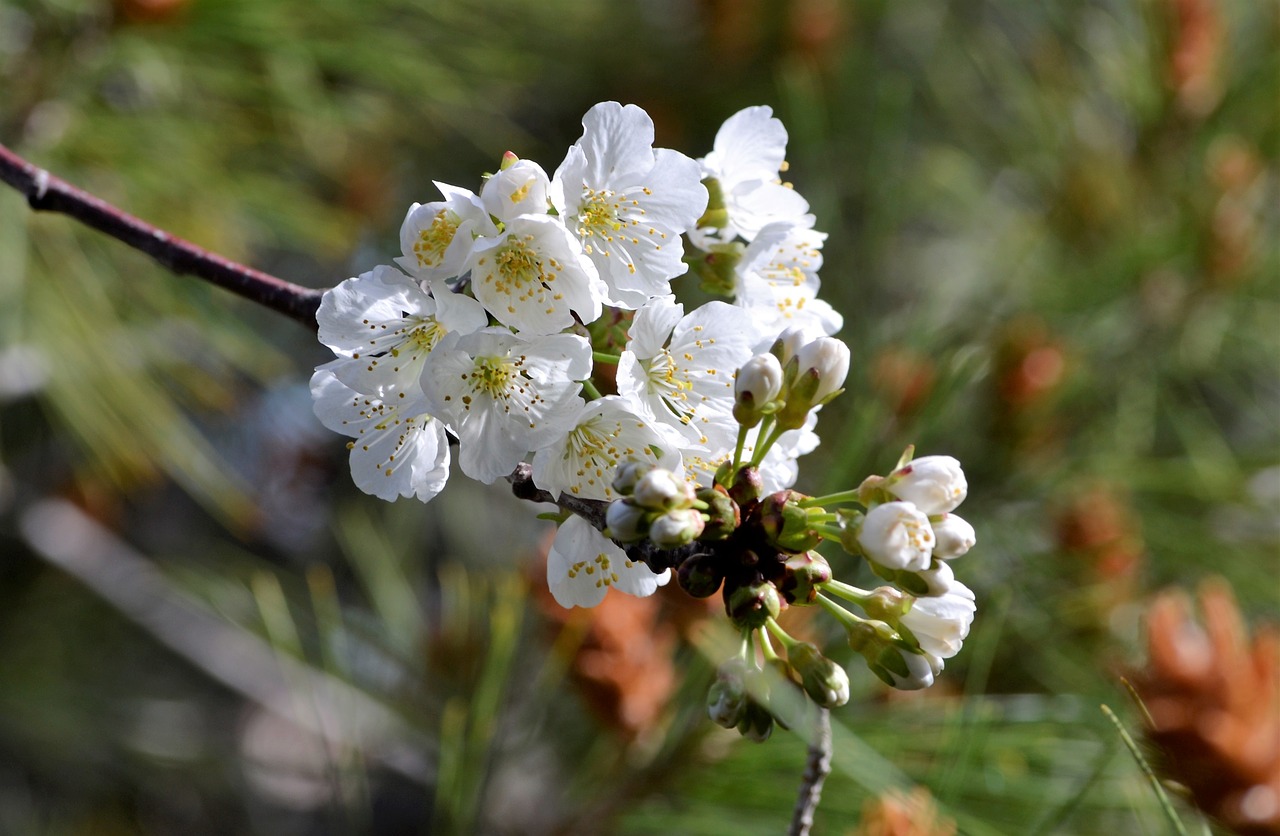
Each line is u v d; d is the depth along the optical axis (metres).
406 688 0.98
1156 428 1.23
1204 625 0.98
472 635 0.96
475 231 0.78
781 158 0.83
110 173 1.08
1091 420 1.15
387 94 1.28
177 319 1.13
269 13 1.07
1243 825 0.85
